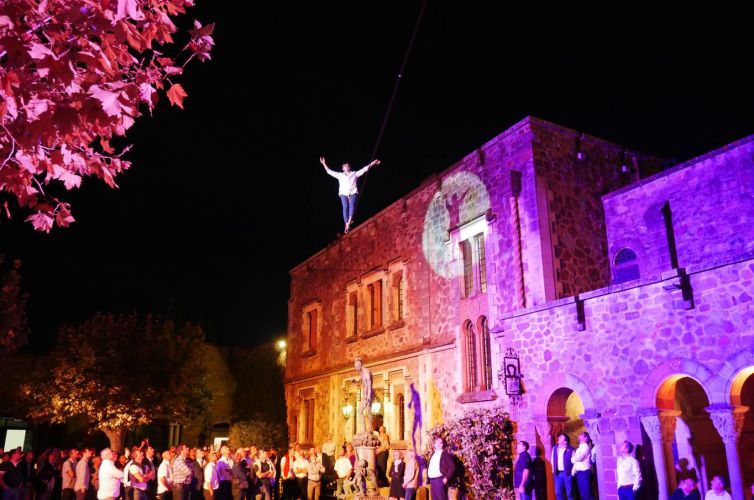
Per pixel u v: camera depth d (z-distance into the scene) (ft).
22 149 14.61
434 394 62.44
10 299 72.33
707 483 42.27
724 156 45.88
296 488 64.13
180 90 16.12
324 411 83.56
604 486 38.27
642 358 37.86
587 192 57.26
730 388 33.24
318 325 88.89
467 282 61.36
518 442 43.73
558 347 43.16
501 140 58.85
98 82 13.80
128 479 47.24
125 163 17.85
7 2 12.41
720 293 34.63
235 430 90.68
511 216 55.62
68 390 85.71
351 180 43.06
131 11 13.20
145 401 89.86
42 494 56.70
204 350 102.37
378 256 76.38
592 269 54.90
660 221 49.29
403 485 48.44
